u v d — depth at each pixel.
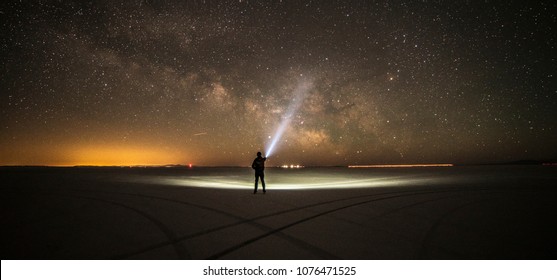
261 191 12.39
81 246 4.46
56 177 19.83
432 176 22.59
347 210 7.59
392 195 10.73
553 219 6.44
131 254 4.18
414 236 5.12
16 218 6.34
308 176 25.19
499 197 9.93
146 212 7.23
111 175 22.83
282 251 4.35
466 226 5.82
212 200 9.34
